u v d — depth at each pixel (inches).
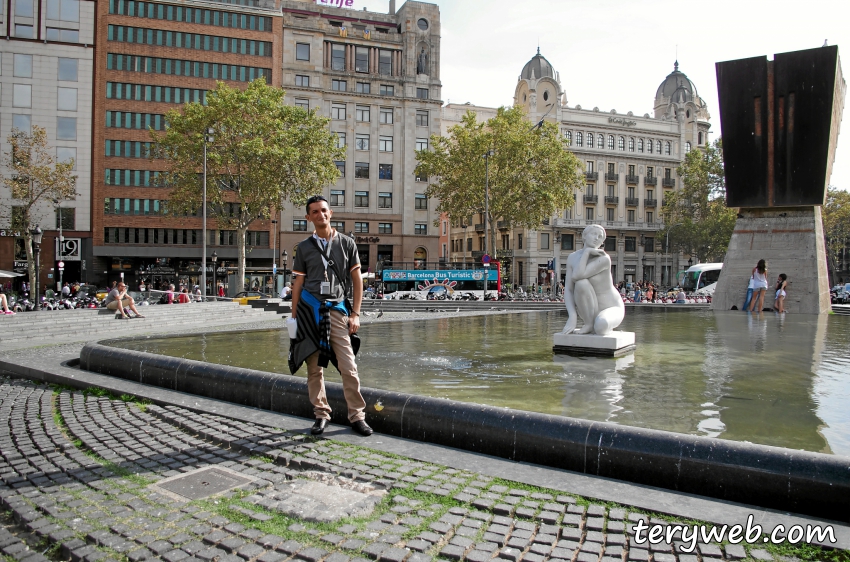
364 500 133.7
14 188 1451.8
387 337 464.4
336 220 2177.7
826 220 2166.6
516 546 111.9
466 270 1690.5
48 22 1952.5
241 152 1433.3
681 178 2812.5
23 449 180.9
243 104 1408.7
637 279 2726.4
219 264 2119.8
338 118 2177.7
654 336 432.5
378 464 157.0
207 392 240.7
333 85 2181.3
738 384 245.4
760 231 800.9
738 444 134.4
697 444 137.3
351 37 2197.3
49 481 152.5
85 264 1999.3
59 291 1640.0
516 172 1721.2
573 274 340.5
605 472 146.5
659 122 2778.1
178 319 750.5
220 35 2070.6
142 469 159.9
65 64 1972.2
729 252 821.9
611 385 244.7
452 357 335.9
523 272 2559.1
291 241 2133.4
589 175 2618.1
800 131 745.0
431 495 135.6
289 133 1444.4
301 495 137.5
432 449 169.3
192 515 129.1
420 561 107.3
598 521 120.8
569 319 344.2
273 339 482.0
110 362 290.0
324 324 178.9
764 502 126.4
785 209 786.8
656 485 139.5
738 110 778.2
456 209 1808.6
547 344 406.3
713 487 132.2
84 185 1994.3
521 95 2650.1
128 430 199.5
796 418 188.1
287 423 198.5
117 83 2005.4
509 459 161.0
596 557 107.4
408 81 2247.8
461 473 149.6
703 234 2375.7
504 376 268.7
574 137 2620.6
